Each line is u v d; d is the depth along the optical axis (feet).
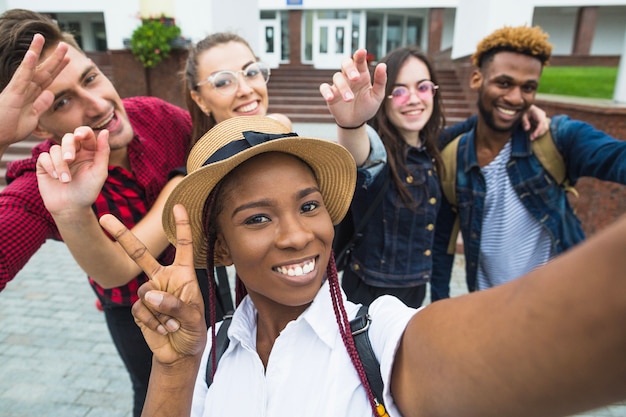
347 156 3.32
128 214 5.59
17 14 4.93
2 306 12.93
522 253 7.56
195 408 3.46
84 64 5.15
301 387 3.01
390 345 2.39
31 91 4.40
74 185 3.89
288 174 2.97
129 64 24.63
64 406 9.05
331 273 3.23
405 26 70.49
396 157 6.77
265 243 2.92
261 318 3.51
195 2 24.63
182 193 3.07
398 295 7.10
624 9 64.54
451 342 1.56
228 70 6.95
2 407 9.00
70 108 5.06
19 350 10.85
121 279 4.82
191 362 2.71
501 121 7.08
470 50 35.06
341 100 4.68
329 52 66.74
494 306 1.43
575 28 61.67
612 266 1.09
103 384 9.70
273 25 64.34
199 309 2.60
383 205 6.81
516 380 1.30
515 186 7.25
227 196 3.01
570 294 1.16
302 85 45.96
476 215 7.66
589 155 6.35
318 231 3.04
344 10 65.46
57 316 12.42
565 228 7.29
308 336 3.16
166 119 6.66
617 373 1.13
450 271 8.63
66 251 17.08
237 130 3.25
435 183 7.18
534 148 7.07
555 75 34.32
